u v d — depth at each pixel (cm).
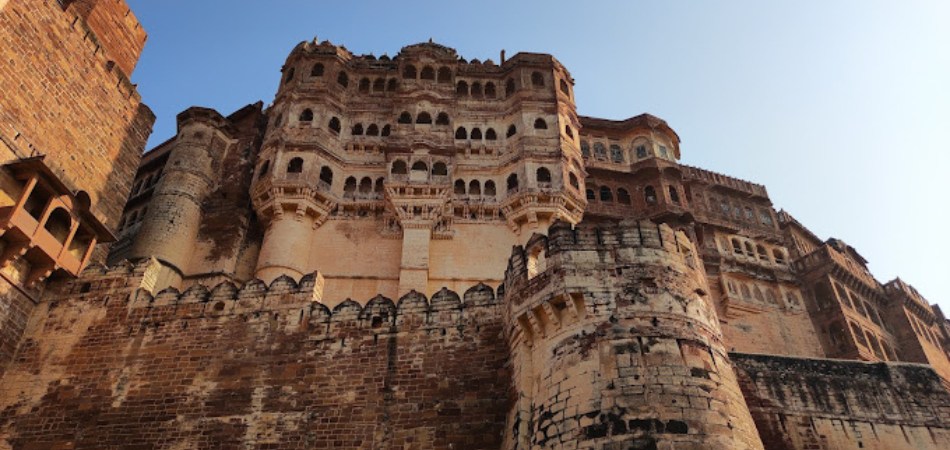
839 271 4950
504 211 4081
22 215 2375
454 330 2262
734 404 1758
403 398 2133
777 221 5366
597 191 4931
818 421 2256
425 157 4169
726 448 1608
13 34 2559
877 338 4825
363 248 3916
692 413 1652
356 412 2120
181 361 2323
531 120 4447
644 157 5194
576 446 1652
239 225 4028
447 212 3988
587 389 1734
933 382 2409
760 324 4666
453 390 2130
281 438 2092
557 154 4250
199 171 4197
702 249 4809
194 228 4009
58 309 2530
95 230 2712
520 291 2067
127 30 3491
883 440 2245
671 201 4834
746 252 5047
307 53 4697
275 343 2325
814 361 2405
